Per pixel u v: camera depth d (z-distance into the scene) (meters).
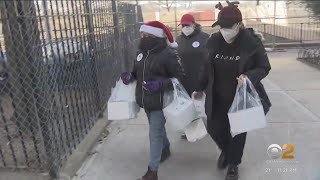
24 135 4.19
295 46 15.63
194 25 4.86
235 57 3.58
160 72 3.77
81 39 5.11
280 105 6.67
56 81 4.20
